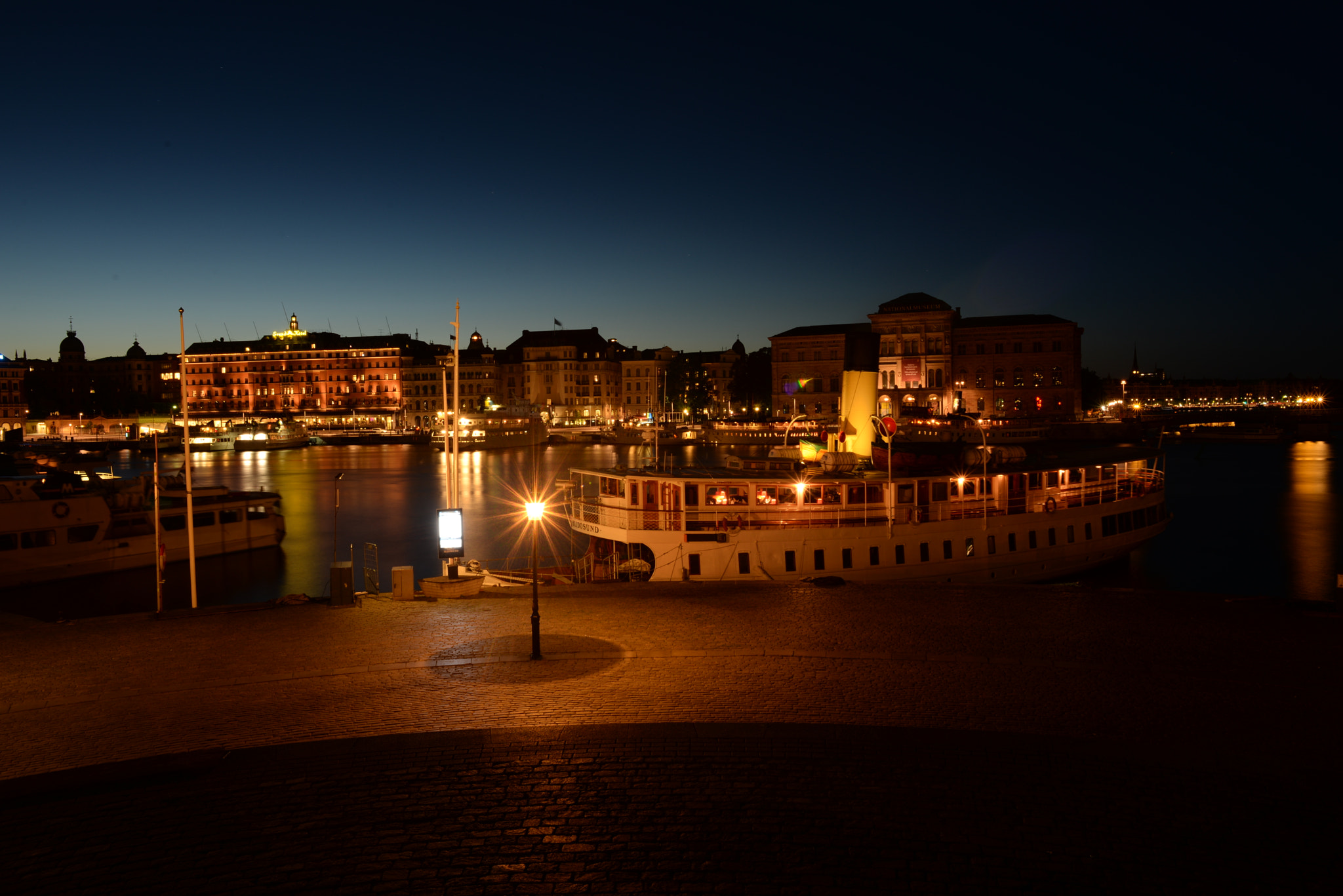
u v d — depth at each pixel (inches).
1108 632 792.3
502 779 470.9
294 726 563.2
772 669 681.0
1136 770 480.1
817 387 7052.2
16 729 570.3
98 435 7682.1
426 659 724.7
